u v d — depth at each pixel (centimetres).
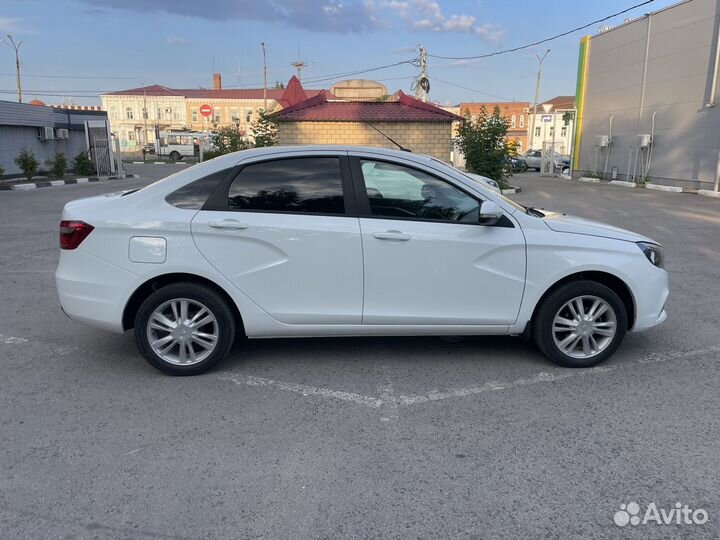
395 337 542
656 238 1069
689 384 437
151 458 334
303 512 286
